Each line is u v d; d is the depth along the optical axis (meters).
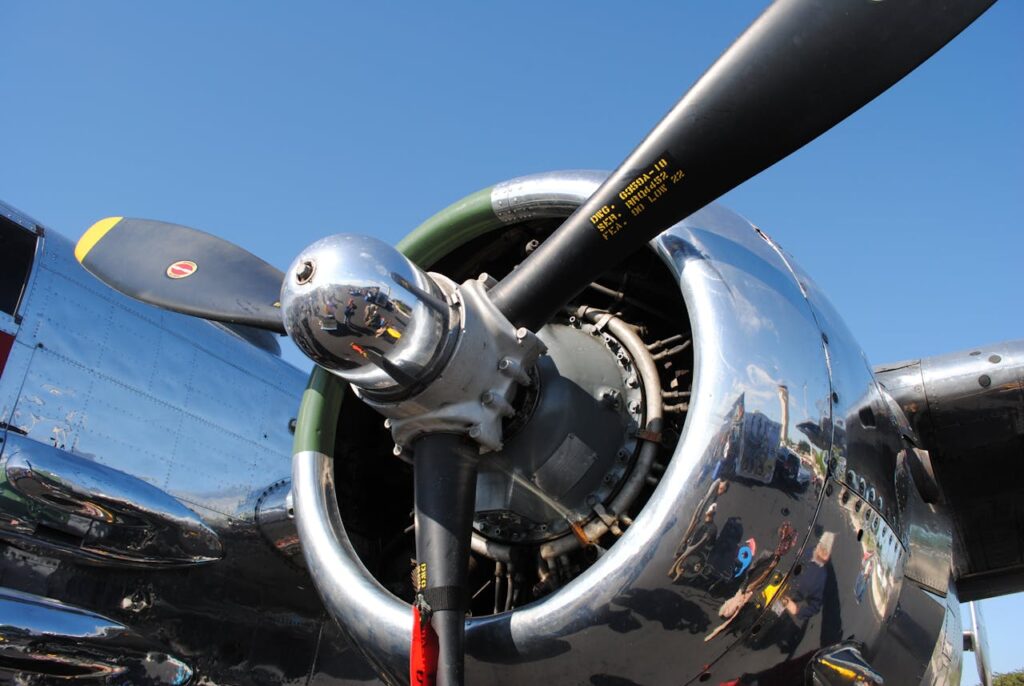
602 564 2.23
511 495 2.75
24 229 3.65
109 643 3.27
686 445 2.25
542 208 2.88
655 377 2.77
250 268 3.21
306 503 2.89
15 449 3.27
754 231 2.69
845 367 2.56
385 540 3.42
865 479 2.49
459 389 2.37
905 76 2.05
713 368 2.32
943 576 2.91
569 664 2.25
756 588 2.23
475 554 2.92
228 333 4.53
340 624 2.66
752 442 2.25
